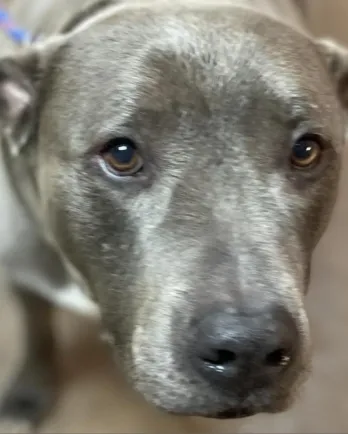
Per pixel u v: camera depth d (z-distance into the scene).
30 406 0.57
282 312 0.34
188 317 0.34
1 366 0.59
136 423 0.57
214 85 0.37
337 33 0.82
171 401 0.35
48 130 0.42
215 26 0.39
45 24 0.51
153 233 0.37
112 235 0.39
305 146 0.39
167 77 0.37
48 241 0.47
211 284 0.34
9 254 0.50
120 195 0.38
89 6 0.47
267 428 0.56
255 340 0.32
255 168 0.37
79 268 0.43
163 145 0.37
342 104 0.46
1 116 0.45
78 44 0.42
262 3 0.48
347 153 0.71
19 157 0.46
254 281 0.34
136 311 0.38
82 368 0.60
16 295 0.54
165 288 0.35
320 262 0.66
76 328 0.62
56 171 0.41
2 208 0.48
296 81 0.38
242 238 0.35
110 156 0.38
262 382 0.34
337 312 0.63
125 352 0.40
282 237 0.37
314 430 0.56
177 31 0.39
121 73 0.38
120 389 0.58
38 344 0.56
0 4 0.57
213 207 0.36
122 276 0.39
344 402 0.57
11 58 0.44
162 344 0.35
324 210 0.41
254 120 0.37
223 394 0.34
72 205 0.40
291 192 0.39
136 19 0.41
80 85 0.40
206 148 0.37
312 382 0.58
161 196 0.37
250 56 0.38
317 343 0.61
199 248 0.35
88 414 0.57
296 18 0.54
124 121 0.37
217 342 0.33
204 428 0.56
